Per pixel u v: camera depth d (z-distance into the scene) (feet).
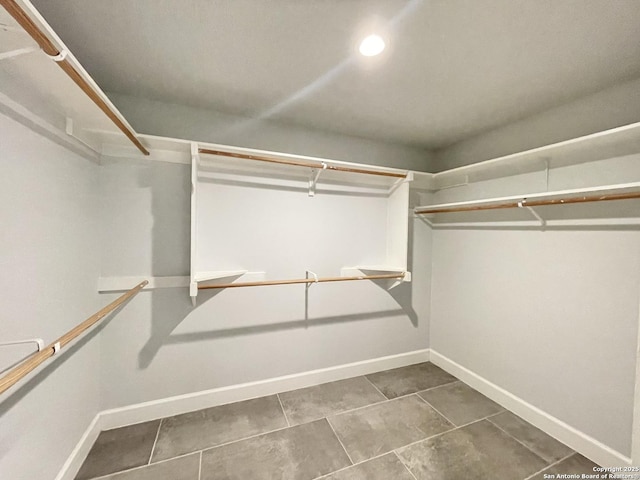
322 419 6.00
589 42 3.82
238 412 6.21
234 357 6.63
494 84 4.99
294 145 7.03
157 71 4.72
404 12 3.30
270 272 6.89
